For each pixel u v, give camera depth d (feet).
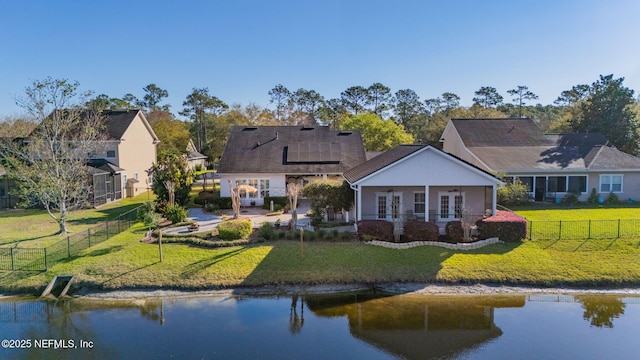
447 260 56.80
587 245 60.54
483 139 123.13
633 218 76.54
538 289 51.21
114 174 114.42
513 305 47.52
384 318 44.32
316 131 118.42
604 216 79.41
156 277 52.80
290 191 72.64
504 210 81.76
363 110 274.98
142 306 47.47
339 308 46.91
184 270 54.34
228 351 37.42
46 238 68.44
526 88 303.07
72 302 48.47
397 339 39.81
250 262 56.44
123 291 50.78
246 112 250.78
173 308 46.93
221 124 216.74
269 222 74.28
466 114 221.25
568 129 152.25
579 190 99.25
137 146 134.10
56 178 71.61
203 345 38.50
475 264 55.57
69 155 77.15
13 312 45.98
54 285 51.70
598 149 107.04
